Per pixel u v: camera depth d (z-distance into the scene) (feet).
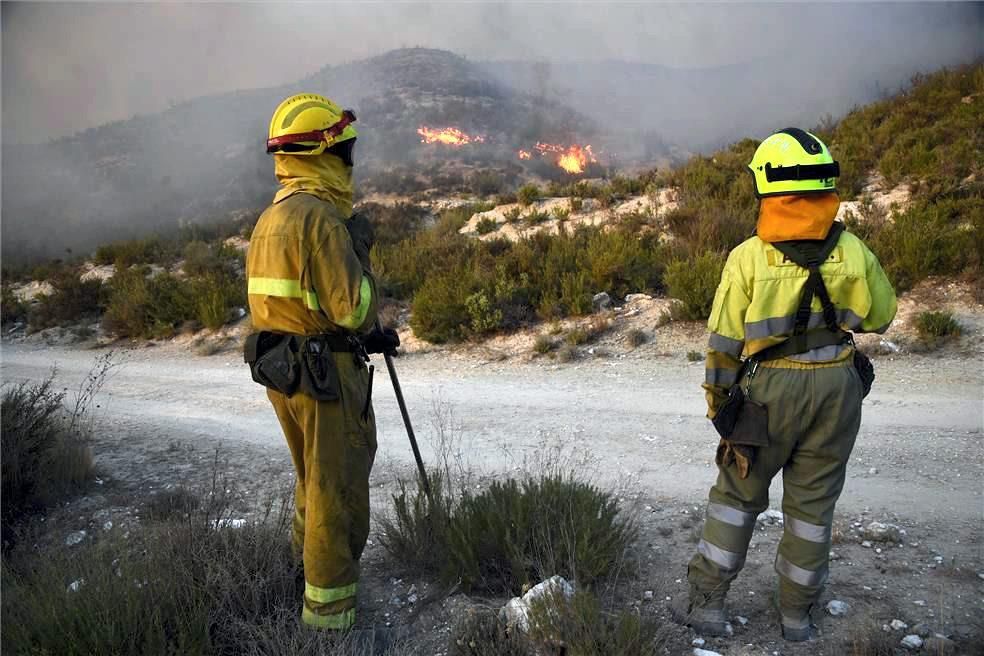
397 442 19.20
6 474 14.25
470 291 31.58
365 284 8.77
